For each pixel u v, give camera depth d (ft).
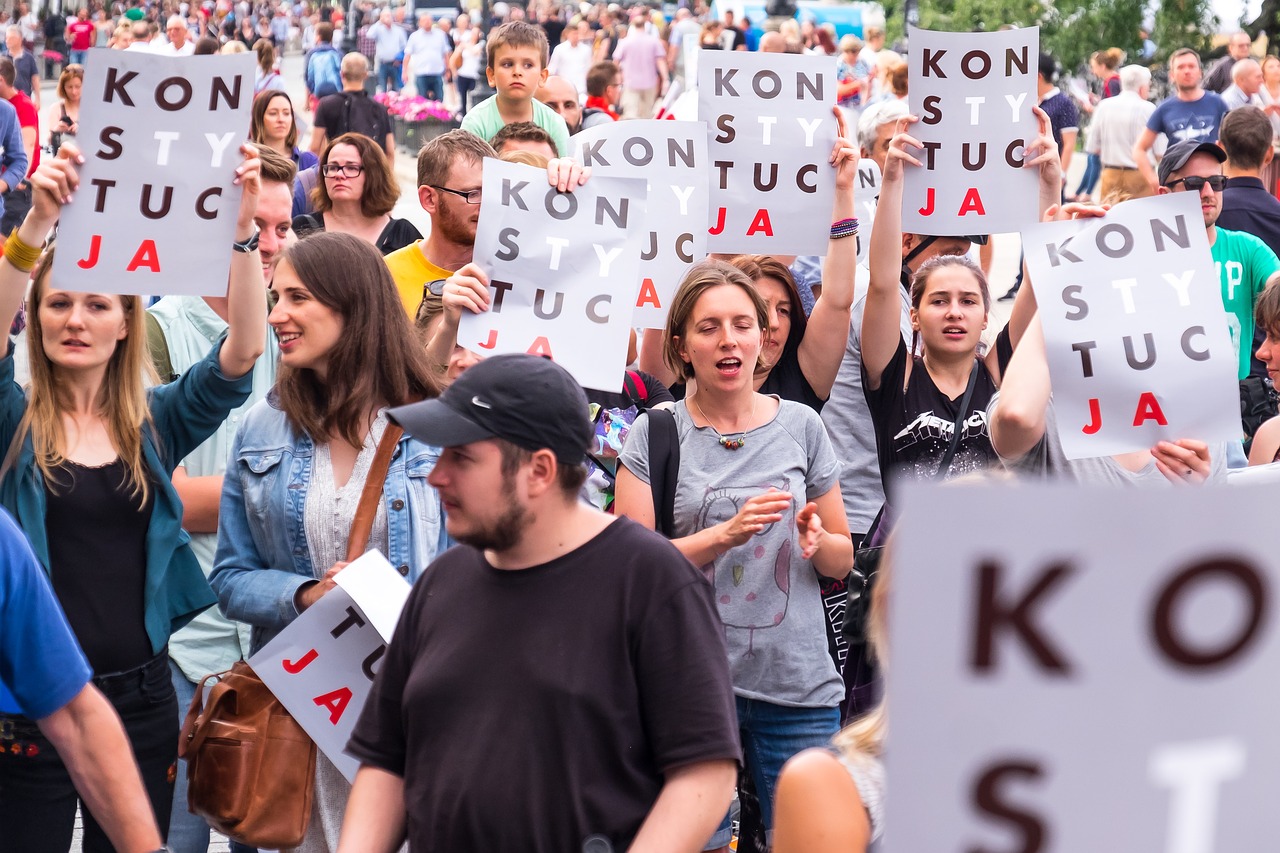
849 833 7.46
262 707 11.86
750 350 14.37
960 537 5.41
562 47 85.51
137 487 13.14
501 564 9.39
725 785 9.10
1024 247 14.20
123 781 9.80
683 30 94.17
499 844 8.96
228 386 13.94
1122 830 5.52
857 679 15.26
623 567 9.24
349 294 12.24
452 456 9.15
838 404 17.58
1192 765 5.52
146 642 13.17
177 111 14.06
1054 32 83.92
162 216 13.92
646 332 19.19
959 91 19.75
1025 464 14.03
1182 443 13.71
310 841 12.23
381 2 110.22
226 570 12.67
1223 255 23.15
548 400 9.11
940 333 16.37
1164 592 5.44
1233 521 5.44
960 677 5.45
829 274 17.35
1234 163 26.84
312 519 12.28
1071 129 48.83
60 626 9.63
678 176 19.17
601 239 15.78
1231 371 13.83
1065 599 5.44
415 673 9.39
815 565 14.33
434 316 16.48
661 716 9.08
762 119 19.52
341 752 11.68
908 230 20.11
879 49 82.38
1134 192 52.03
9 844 12.23
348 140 24.17
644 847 8.86
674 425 14.57
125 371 13.33
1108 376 13.87
